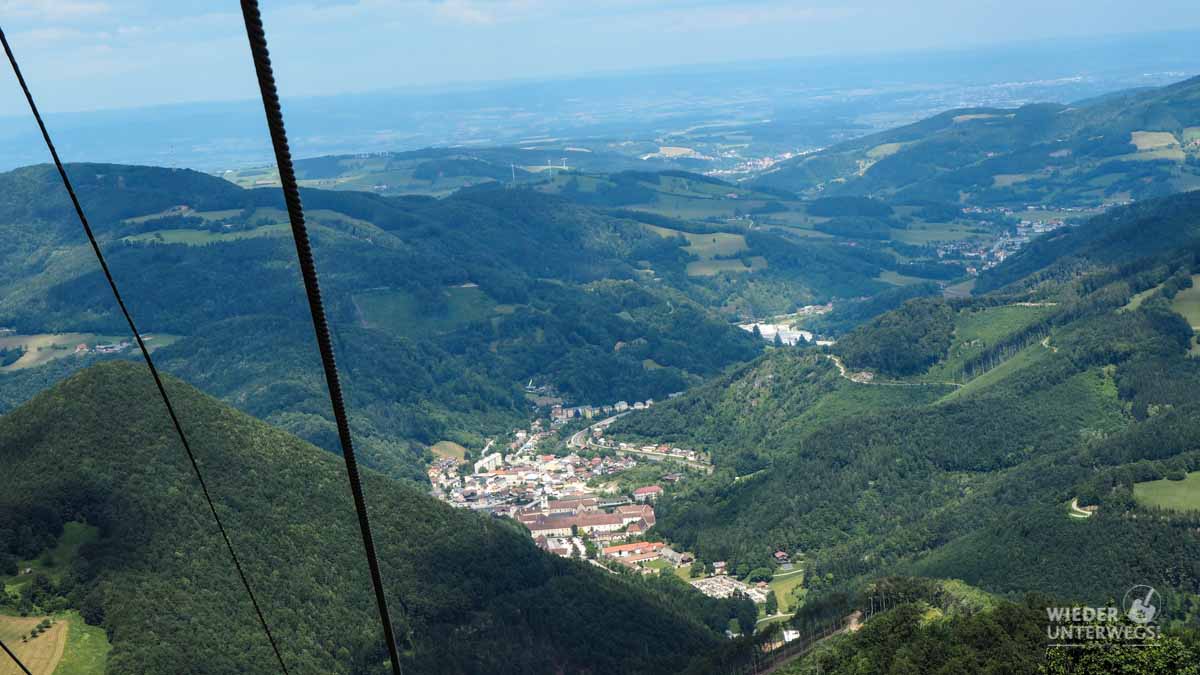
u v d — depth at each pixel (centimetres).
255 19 1280
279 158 1356
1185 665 8375
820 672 11669
